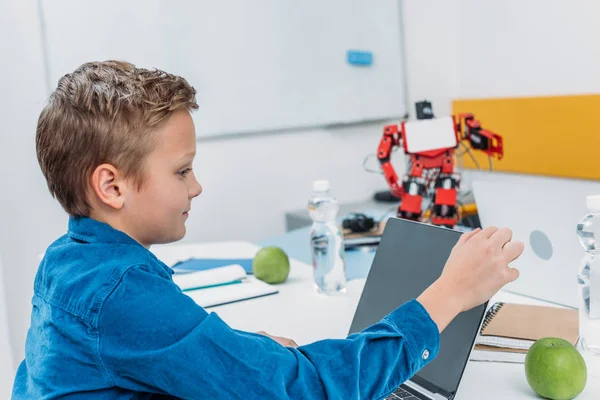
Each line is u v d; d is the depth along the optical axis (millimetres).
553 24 2930
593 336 1096
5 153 2480
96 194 786
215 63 2822
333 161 3193
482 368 1074
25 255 2547
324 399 748
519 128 3127
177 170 798
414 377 1017
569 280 1277
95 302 728
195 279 1589
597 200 1070
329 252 1531
